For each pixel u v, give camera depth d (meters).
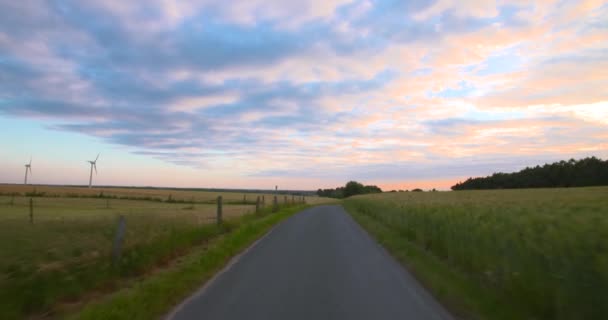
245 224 18.83
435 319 5.96
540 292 6.48
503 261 7.92
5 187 75.56
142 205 48.41
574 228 6.70
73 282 7.27
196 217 16.53
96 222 11.09
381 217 24.19
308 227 21.64
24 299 6.19
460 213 12.08
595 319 5.56
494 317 6.10
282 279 8.68
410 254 11.82
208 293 7.47
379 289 7.83
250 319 5.92
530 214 9.25
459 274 9.23
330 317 6.04
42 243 8.98
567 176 75.62
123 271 8.53
